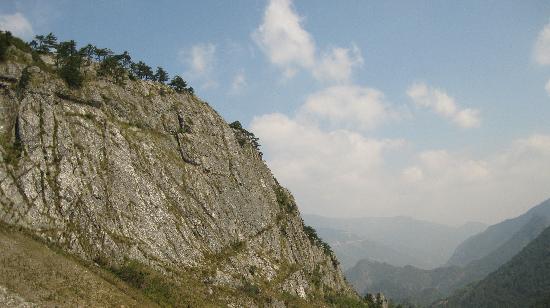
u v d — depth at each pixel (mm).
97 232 100000
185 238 120625
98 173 108625
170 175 129875
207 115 162000
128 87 139250
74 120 112188
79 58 128250
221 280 118938
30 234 88625
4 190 91250
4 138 98625
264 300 122312
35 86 108438
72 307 68938
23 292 65938
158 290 96625
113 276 92188
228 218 141875
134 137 126625
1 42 107438
